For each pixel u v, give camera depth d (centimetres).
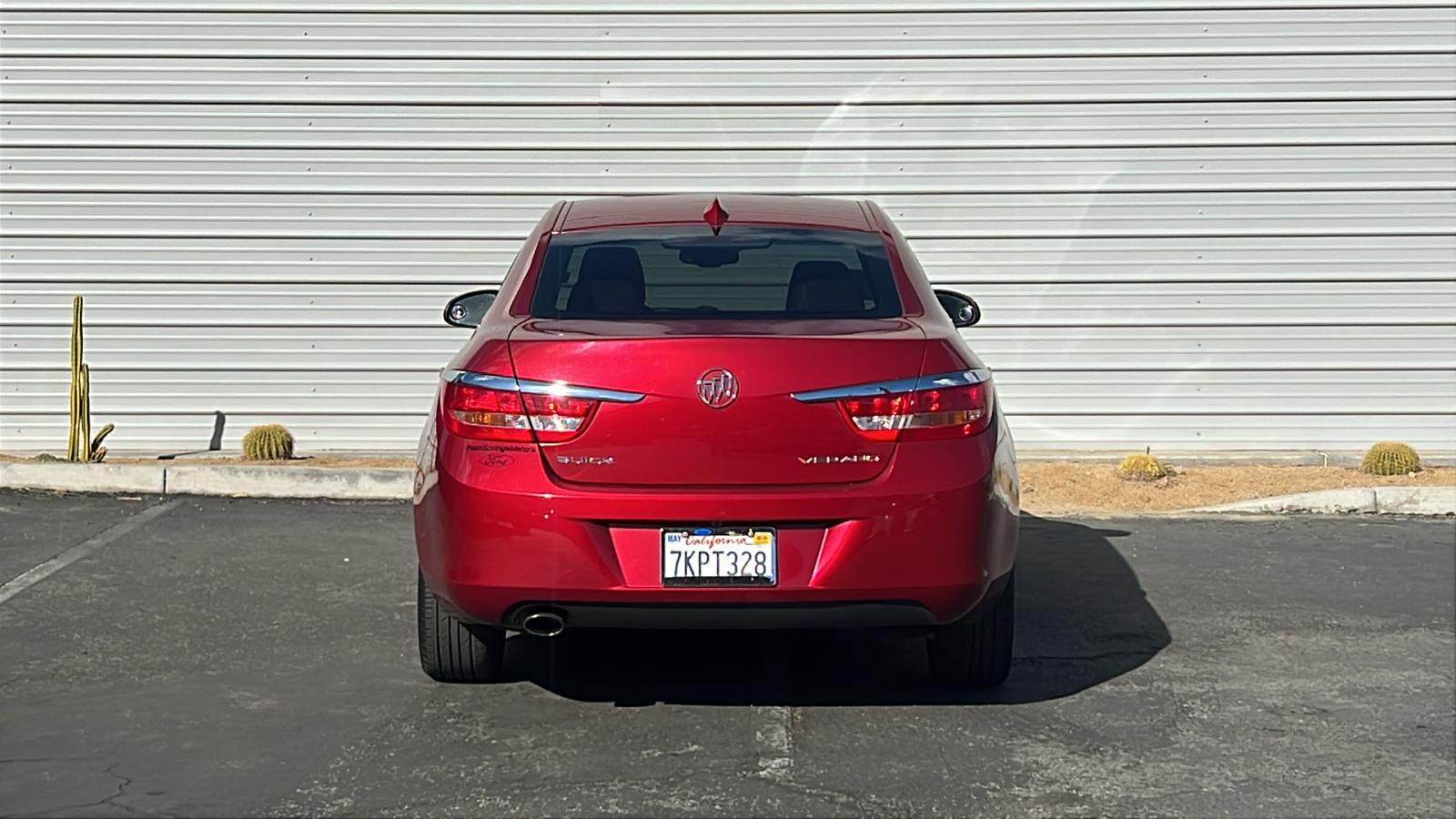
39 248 1010
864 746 469
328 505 866
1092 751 470
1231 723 499
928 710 505
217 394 1024
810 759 457
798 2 998
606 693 519
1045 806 424
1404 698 529
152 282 1015
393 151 1005
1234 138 1009
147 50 994
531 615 446
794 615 444
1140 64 1003
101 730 477
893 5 998
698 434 436
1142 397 1031
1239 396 1033
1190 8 998
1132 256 1020
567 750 462
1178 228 1018
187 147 1003
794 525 439
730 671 547
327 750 461
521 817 410
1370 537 810
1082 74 1005
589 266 513
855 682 536
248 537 768
